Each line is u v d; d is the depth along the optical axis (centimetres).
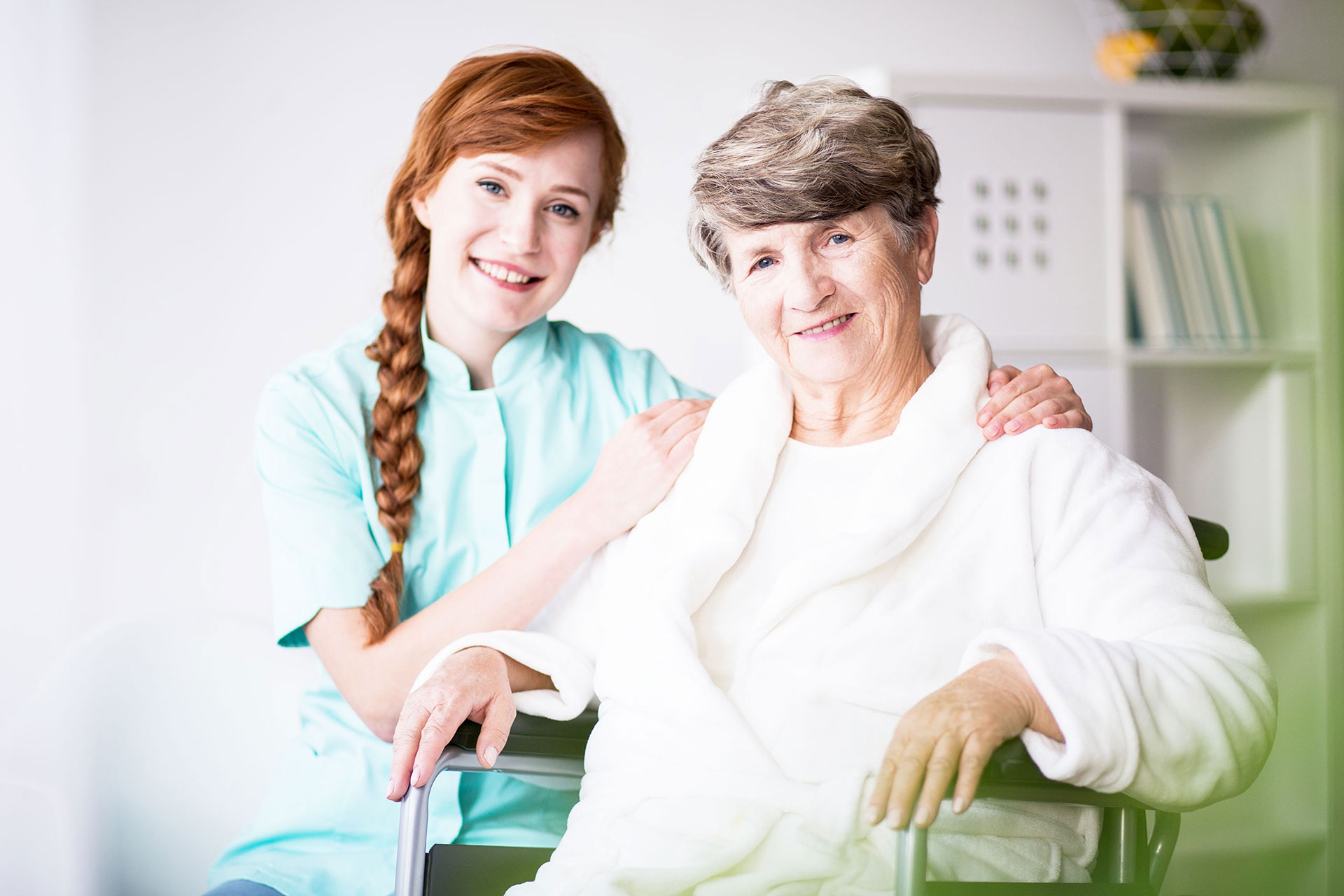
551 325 160
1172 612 94
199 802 166
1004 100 200
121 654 166
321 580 131
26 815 159
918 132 112
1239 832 215
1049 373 116
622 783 101
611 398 154
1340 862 215
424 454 143
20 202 194
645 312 218
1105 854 99
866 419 115
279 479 136
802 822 94
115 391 197
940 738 81
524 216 137
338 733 137
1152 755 83
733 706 100
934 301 198
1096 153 205
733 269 113
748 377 119
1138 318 215
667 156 219
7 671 191
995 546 104
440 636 124
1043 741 83
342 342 150
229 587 201
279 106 204
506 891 104
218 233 202
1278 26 244
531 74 138
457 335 145
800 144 105
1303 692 218
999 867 95
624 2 217
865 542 102
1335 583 219
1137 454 236
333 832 133
